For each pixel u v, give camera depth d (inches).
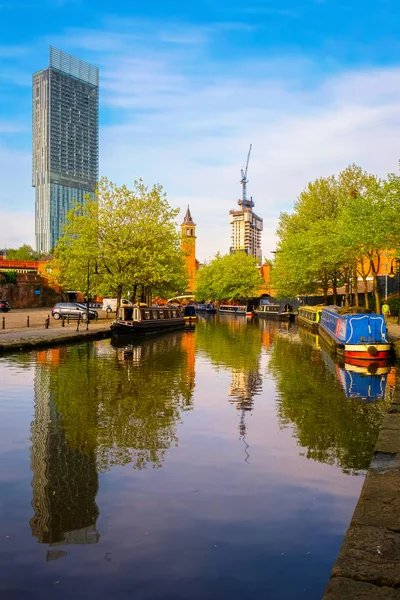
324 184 2170.3
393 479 287.6
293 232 2279.8
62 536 276.2
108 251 1761.8
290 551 260.2
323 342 1460.4
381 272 2273.6
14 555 257.6
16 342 1089.4
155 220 1871.3
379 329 1010.7
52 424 513.0
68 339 1282.0
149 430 493.4
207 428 501.7
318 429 500.4
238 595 223.5
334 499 326.6
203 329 2095.2
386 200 1154.0
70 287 1930.4
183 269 2477.9
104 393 668.7
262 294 4099.4
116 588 229.6
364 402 624.1
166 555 256.7
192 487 347.9
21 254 5546.3
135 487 348.2
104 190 1849.2
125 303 2792.8
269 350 1243.8
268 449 436.1
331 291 2768.2
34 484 353.4
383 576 180.1
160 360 1019.3
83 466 389.7
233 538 273.7
